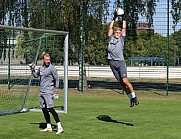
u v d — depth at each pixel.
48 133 9.07
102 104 15.09
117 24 16.16
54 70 9.20
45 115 9.34
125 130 9.55
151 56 23.31
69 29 22.75
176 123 10.68
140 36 22.05
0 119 11.16
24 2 23.05
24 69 18.86
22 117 11.58
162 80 32.31
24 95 14.36
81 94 19.30
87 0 22.06
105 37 22.75
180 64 34.09
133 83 27.98
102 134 9.00
